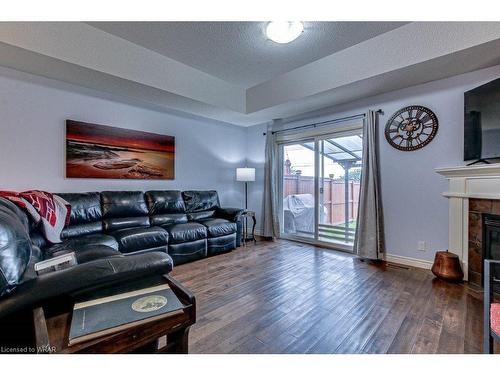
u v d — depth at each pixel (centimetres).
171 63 316
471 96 253
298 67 337
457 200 264
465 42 219
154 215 352
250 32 259
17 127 269
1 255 80
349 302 212
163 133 402
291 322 182
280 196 474
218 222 371
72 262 122
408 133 310
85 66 252
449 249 272
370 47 273
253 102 407
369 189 332
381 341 159
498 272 218
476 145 248
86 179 321
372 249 325
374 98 341
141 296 97
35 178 282
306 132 423
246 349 152
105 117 336
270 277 269
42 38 226
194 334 167
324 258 340
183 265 311
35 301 83
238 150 523
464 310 199
